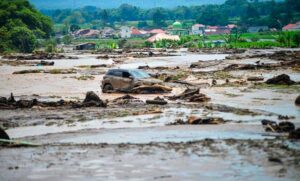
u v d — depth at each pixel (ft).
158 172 82.53
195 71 330.75
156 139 110.83
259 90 210.59
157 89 207.51
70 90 229.86
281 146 97.60
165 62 456.86
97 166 87.15
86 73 333.62
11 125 135.64
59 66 423.23
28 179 80.53
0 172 84.69
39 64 444.96
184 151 96.17
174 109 158.81
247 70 325.42
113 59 516.32
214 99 183.52
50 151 99.76
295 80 255.50
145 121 136.67
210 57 532.32
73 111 158.51
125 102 175.73
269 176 78.54
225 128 122.52
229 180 77.25
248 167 83.82
